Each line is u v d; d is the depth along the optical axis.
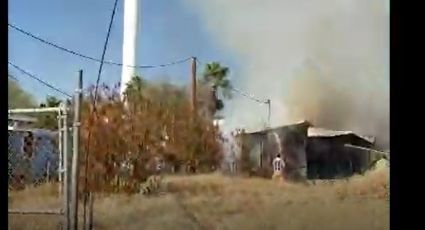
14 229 6.31
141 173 12.63
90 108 9.19
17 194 7.78
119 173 11.59
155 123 14.16
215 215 9.59
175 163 15.52
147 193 12.38
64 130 6.08
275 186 15.41
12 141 7.89
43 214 6.31
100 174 10.86
